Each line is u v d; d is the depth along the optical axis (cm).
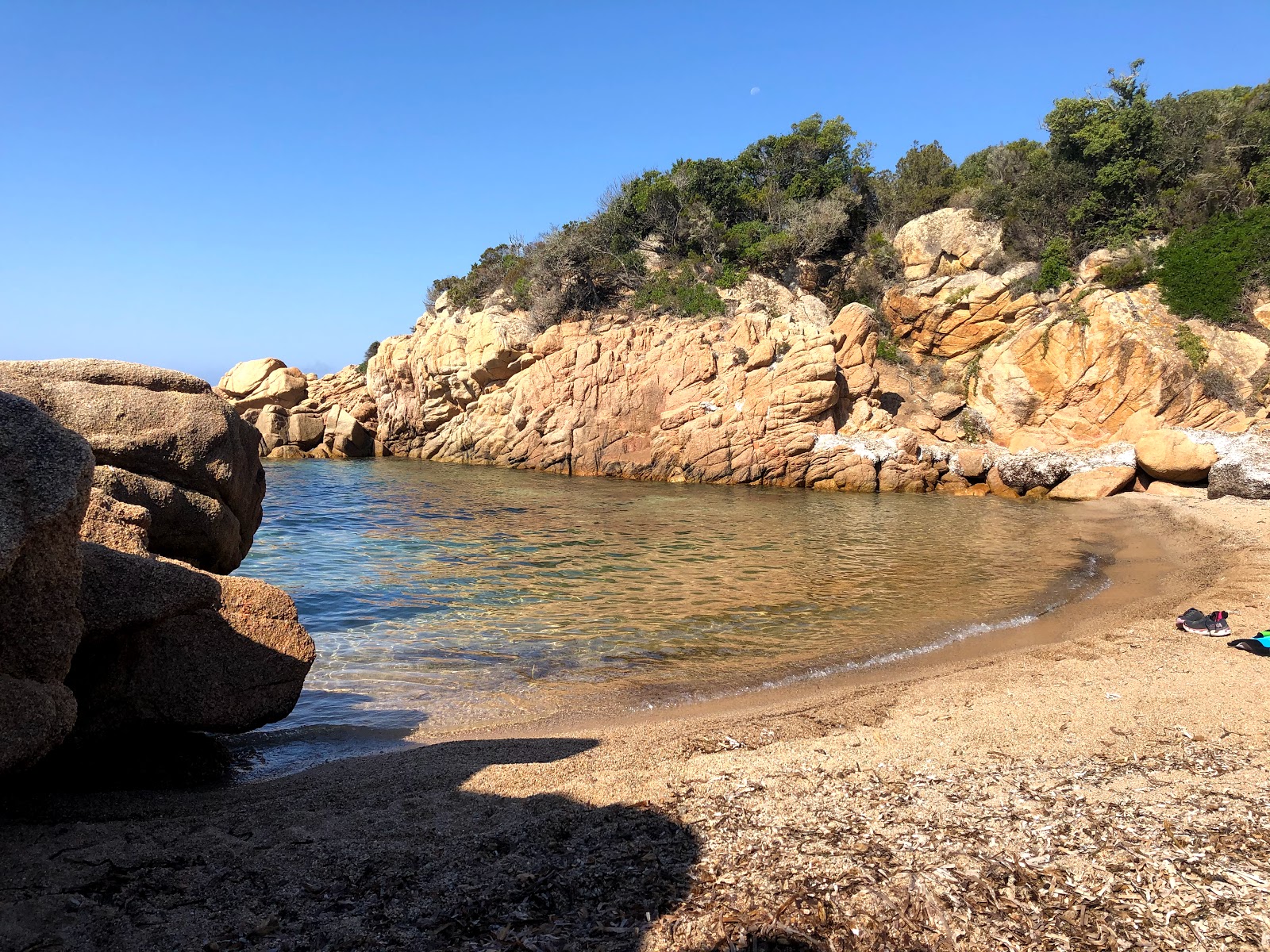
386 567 1538
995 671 851
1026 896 370
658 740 663
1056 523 2255
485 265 4747
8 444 432
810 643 1029
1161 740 614
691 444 3425
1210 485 2478
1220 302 3145
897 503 2773
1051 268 3678
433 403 4534
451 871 417
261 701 650
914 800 491
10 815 511
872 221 4688
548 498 2783
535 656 973
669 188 4459
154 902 392
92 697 602
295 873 421
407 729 735
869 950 337
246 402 4922
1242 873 382
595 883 397
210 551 856
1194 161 3716
